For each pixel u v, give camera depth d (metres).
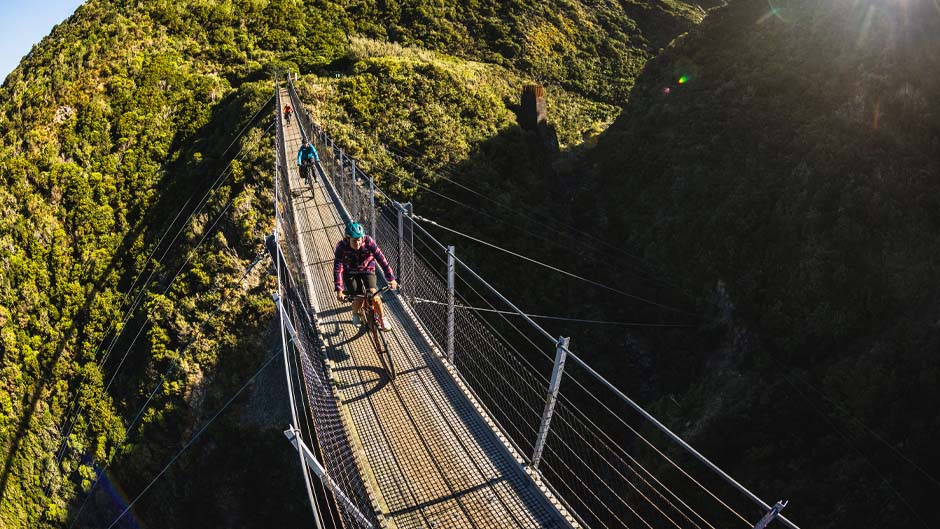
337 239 11.88
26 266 30.00
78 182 32.47
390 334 7.62
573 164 36.16
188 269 25.72
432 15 55.03
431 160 30.25
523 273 26.08
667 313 24.28
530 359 22.12
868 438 15.32
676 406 20.31
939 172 19.28
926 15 22.55
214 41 45.12
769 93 26.88
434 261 24.56
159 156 34.44
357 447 5.71
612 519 13.02
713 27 33.91
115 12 44.84
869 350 17.47
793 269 20.81
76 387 26.19
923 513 13.21
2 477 25.28
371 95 34.12
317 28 50.41
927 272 17.72
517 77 49.88
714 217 24.56
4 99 39.38
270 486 21.14
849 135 22.25
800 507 14.66
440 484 5.30
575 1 61.56
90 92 36.78
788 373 18.94
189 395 22.92
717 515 15.33
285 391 21.95
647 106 34.75
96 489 23.80
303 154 14.67
